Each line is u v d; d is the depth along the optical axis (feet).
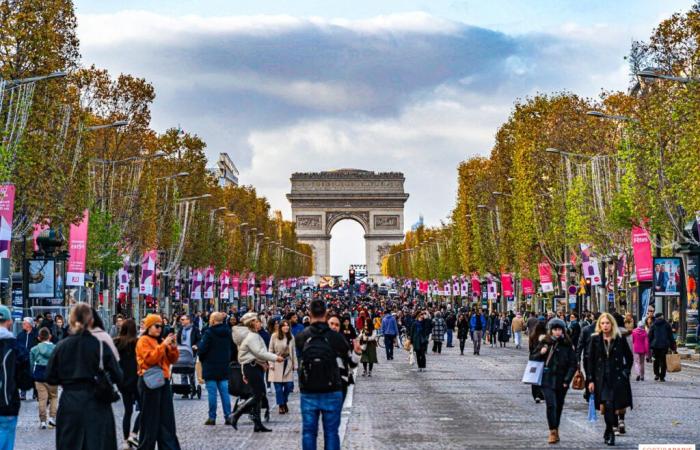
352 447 118.62
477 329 351.05
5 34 246.68
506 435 129.18
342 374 107.86
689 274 305.73
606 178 368.27
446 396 187.42
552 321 122.01
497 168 533.96
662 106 284.61
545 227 436.76
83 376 85.87
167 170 478.18
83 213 288.71
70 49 275.59
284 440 128.26
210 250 568.41
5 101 245.65
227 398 144.15
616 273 383.45
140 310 477.36
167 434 105.81
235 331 143.95
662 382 217.56
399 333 432.25
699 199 255.50
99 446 85.87
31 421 157.58
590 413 132.57
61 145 270.67
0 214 225.76
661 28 287.28
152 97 385.50
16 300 277.23
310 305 93.50
